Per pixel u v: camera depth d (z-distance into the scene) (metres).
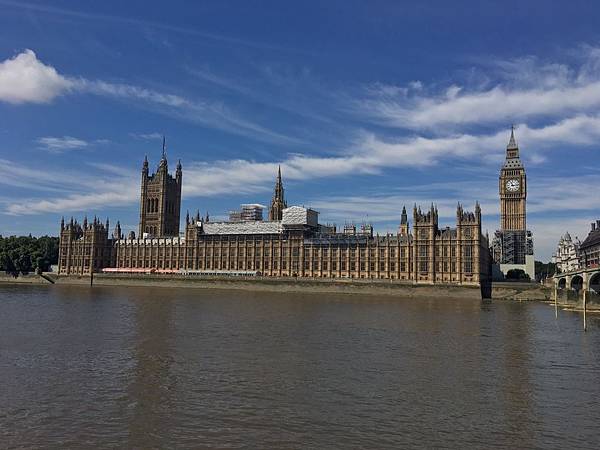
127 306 133.12
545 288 196.25
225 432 39.91
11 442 37.53
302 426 41.41
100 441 37.91
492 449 37.72
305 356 67.19
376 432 40.41
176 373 57.03
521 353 72.56
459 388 52.91
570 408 47.06
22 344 73.69
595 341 84.50
